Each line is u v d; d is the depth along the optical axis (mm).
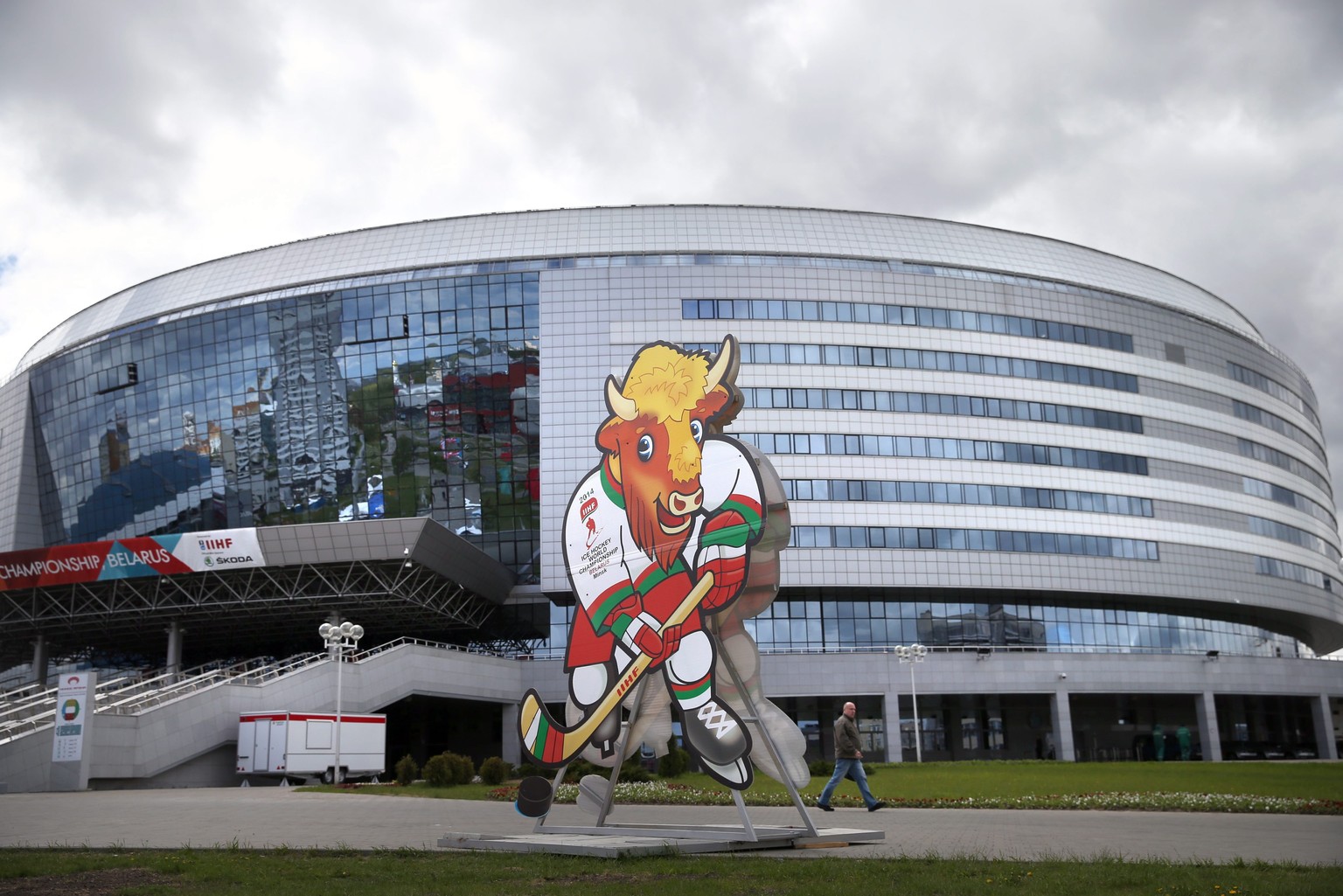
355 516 78438
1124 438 83812
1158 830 18812
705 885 11359
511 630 77625
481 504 77500
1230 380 90688
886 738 73000
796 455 75938
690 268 78625
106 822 23078
